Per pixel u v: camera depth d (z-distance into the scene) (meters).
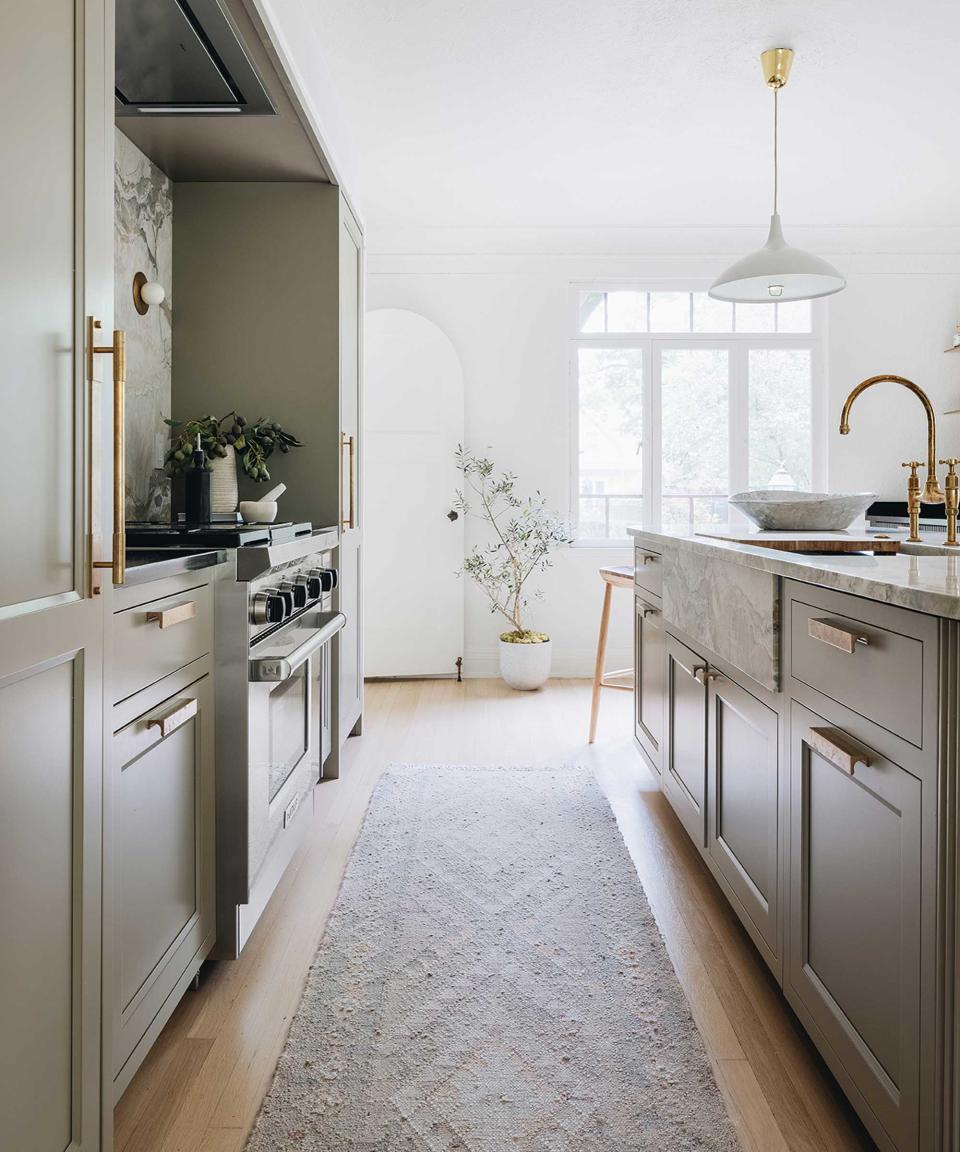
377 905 2.07
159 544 1.78
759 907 1.69
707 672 2.09
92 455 1.05
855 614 1.24
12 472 0.87
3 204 0.85
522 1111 1.34
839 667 1.29
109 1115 1.13
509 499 4.99
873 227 4.93
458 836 2.51
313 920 2.01
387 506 4.88
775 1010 1.64
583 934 1.93
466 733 3.76
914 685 1.05
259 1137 1.28
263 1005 1.66
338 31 2.81
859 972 1.22
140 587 1.30
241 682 1.71
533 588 5.04
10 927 0.88
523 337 4.96
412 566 4.90
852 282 4.99
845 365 5.01
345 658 3.24
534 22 2.80
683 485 5.09
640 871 2.30
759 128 3.62
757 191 4.37
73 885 1.03
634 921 1.99
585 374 5.06
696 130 3.64
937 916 0.98
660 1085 1.40
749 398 5.07
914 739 1.05
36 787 0.93
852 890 1.24
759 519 2.81
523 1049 1.50
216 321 2.99
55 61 0.95
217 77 2.19
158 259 2.85
